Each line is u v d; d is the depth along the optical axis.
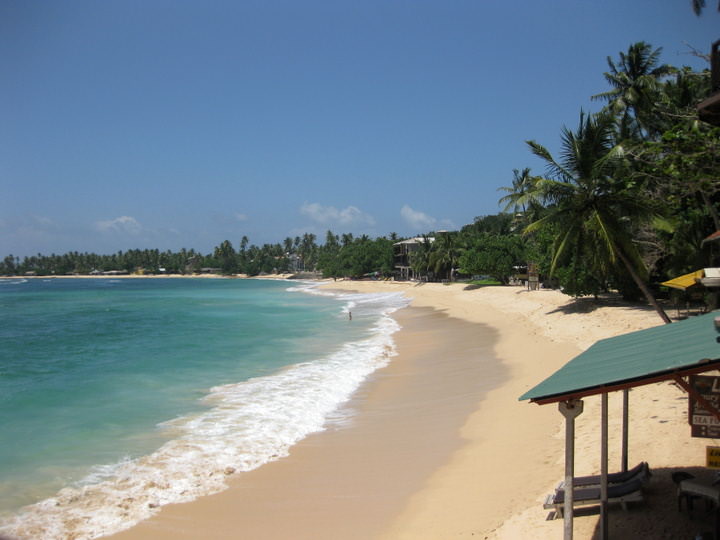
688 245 22.25
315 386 17.75
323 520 8.40
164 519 8.61
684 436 9.43
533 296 42.34
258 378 19.09
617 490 7.09
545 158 22.56
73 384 18.45
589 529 6.74
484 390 16.11
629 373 4.81
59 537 8.07
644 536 6.37
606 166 21.05
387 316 42.88
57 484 9.98
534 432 11.47
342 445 11.97
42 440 12.46
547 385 5.49
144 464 10.95
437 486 9.34
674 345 5.65
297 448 11.88
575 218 21.84
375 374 19.73
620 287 31.58
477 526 7.59
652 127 31.05
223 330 34.47
